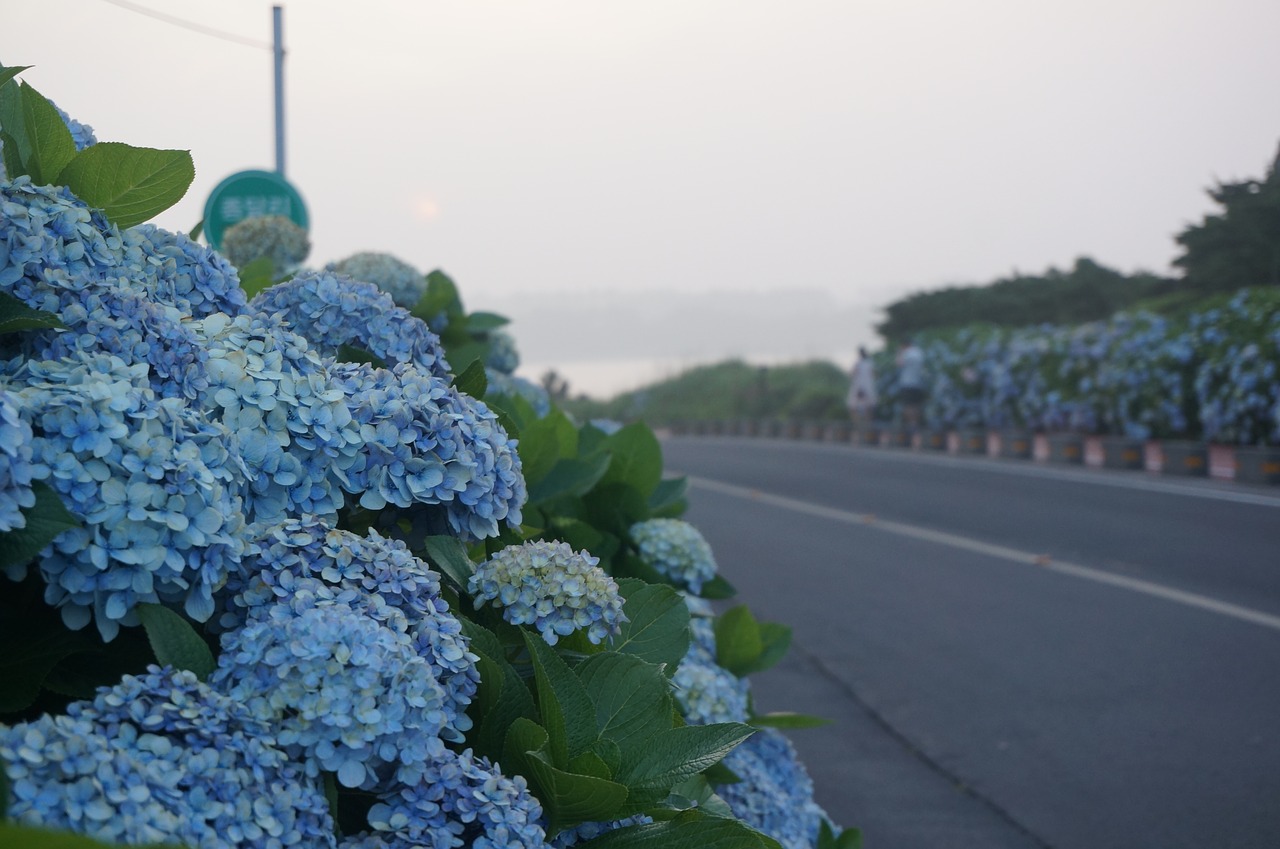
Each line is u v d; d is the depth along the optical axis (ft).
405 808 4.45
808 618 28.66
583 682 5.91
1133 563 33.06
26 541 4.18
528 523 9.37
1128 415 61.87
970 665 23.77
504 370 15.93
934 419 82.23
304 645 4.43
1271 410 51.21
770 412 118.32
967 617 27.94
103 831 3.66
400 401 5.56
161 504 4.49
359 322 6.89
